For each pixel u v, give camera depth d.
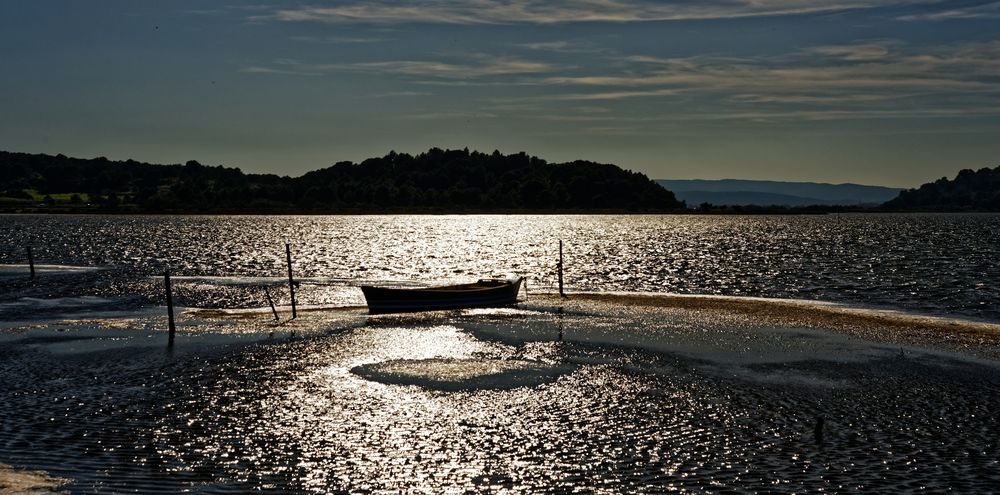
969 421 25.03
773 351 35.38
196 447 22.28
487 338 38.72
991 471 20.77
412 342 37.66
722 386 29.17
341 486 19.67
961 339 38.31
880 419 25.19
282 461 21.27
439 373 30.83
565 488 19.62
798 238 143.25
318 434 23.48
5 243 114.69
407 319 45.00
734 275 74.94
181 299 54.12
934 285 64.75
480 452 22.05
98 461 21.03
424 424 24.45
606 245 123.00
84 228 164.00
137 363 32.78
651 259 95.00
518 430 23.95
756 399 27.42
